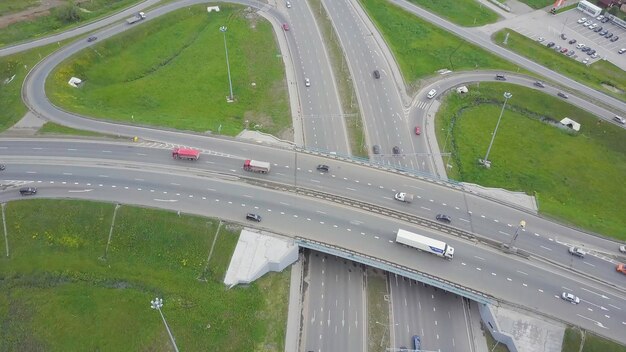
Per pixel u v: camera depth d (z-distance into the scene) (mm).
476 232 117188
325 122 155125
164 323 98312
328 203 121500
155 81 168000
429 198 124750
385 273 116750
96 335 100312
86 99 155500
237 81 170000
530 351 98875
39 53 168125
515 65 183250
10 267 109875
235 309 104938
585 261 113500
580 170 146250
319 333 104188
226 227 114562
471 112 164500
